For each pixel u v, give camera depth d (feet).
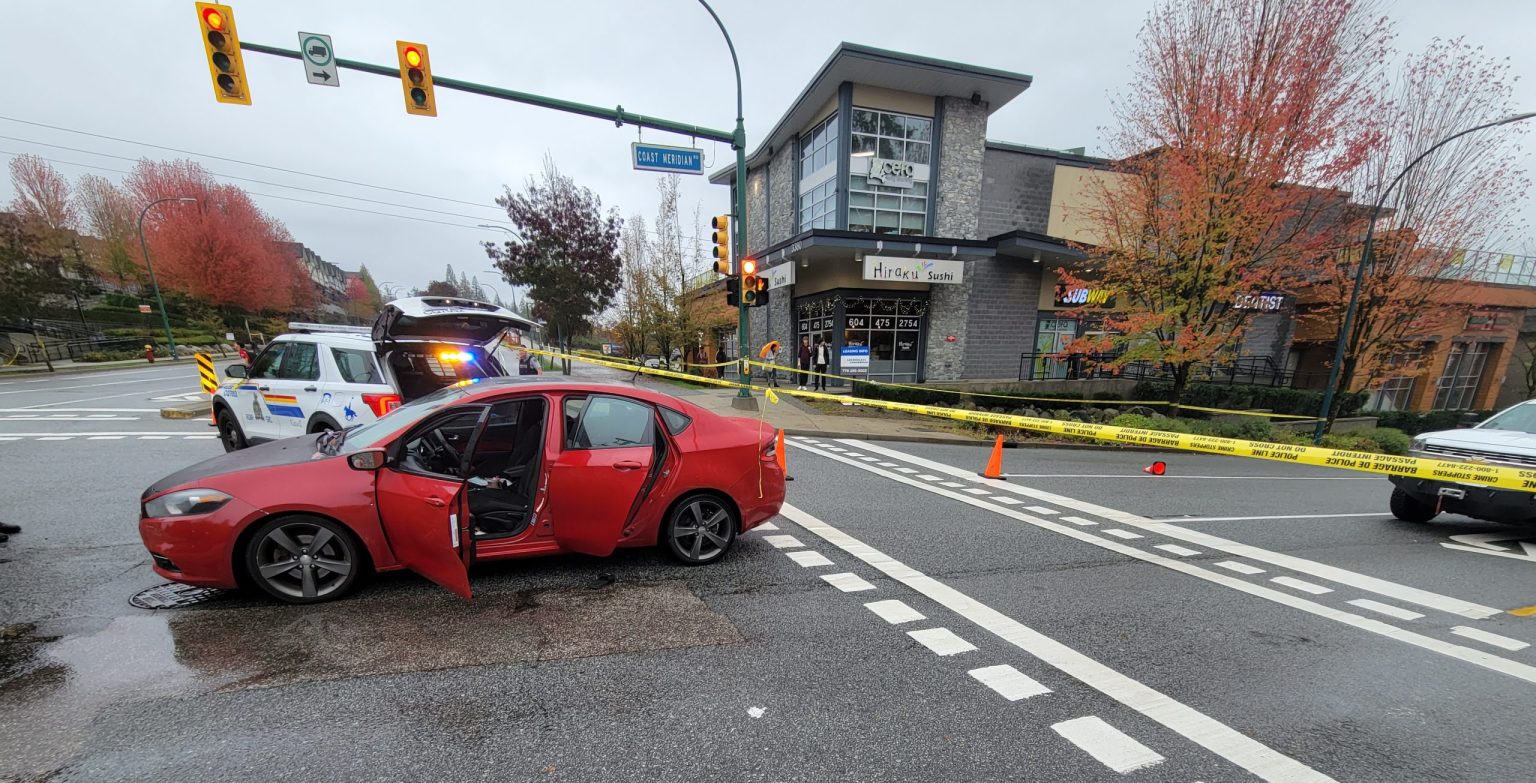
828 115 58.44
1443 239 43.16
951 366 62.23
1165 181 39.81
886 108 56.44
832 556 15.52
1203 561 16.67
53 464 22.06
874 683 9.52
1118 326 43.29
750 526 14.66
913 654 10.52
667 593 12.60
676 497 13.64
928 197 59.31
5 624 10.11
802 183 65.57
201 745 7.34
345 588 11.32
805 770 7.43
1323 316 54.95
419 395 22.97
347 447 11.84
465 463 12.37
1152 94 40.19
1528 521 18.22
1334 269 45.70
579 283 78.33
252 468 10.91
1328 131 36.04
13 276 101.86
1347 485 33.01
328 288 287.69
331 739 7.57
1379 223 45.14
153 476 20.35
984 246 55.67
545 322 82.64
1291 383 72.33
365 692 8.61
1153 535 19.10
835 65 51.80
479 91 30.14
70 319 118.73
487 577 12.95
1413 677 10.47
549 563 13.93
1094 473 30.53
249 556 10.61
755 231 81.30
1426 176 42.78
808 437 36.83
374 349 19.58
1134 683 9.89
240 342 138.62
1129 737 8.38
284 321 172.76
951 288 61.11
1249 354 72.28
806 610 12.14
